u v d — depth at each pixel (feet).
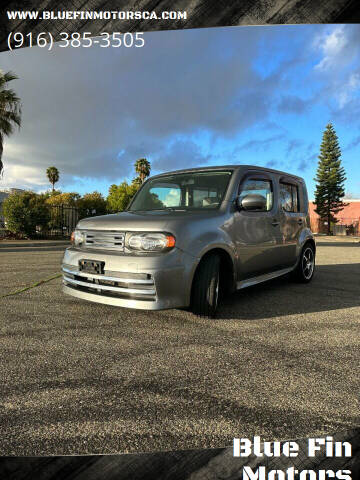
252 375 6.83
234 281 11.73
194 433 4.89
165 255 9.55
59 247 45.37
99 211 107.34
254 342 8.77
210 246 10.44
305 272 17.67
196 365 7.29
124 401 5.80
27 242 51.83
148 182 14.94
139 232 9.96
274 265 14.38
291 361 7.55
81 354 7.87
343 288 16.42
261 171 14.08
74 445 4.61
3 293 14.52
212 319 10.82
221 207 11.78
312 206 146.20
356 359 7.70
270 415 5.39
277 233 14.44
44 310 11.76
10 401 5.77
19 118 58.85
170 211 12.16
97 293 10.38
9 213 60.34
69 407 5.59
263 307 12.52
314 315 11.47
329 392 6.15
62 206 68.03
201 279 10.45
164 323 10.33
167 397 5.94
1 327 9.86
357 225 129.70
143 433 4.89
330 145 136.36
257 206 11.44
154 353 7.95
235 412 5.47
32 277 18.93
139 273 9.49
